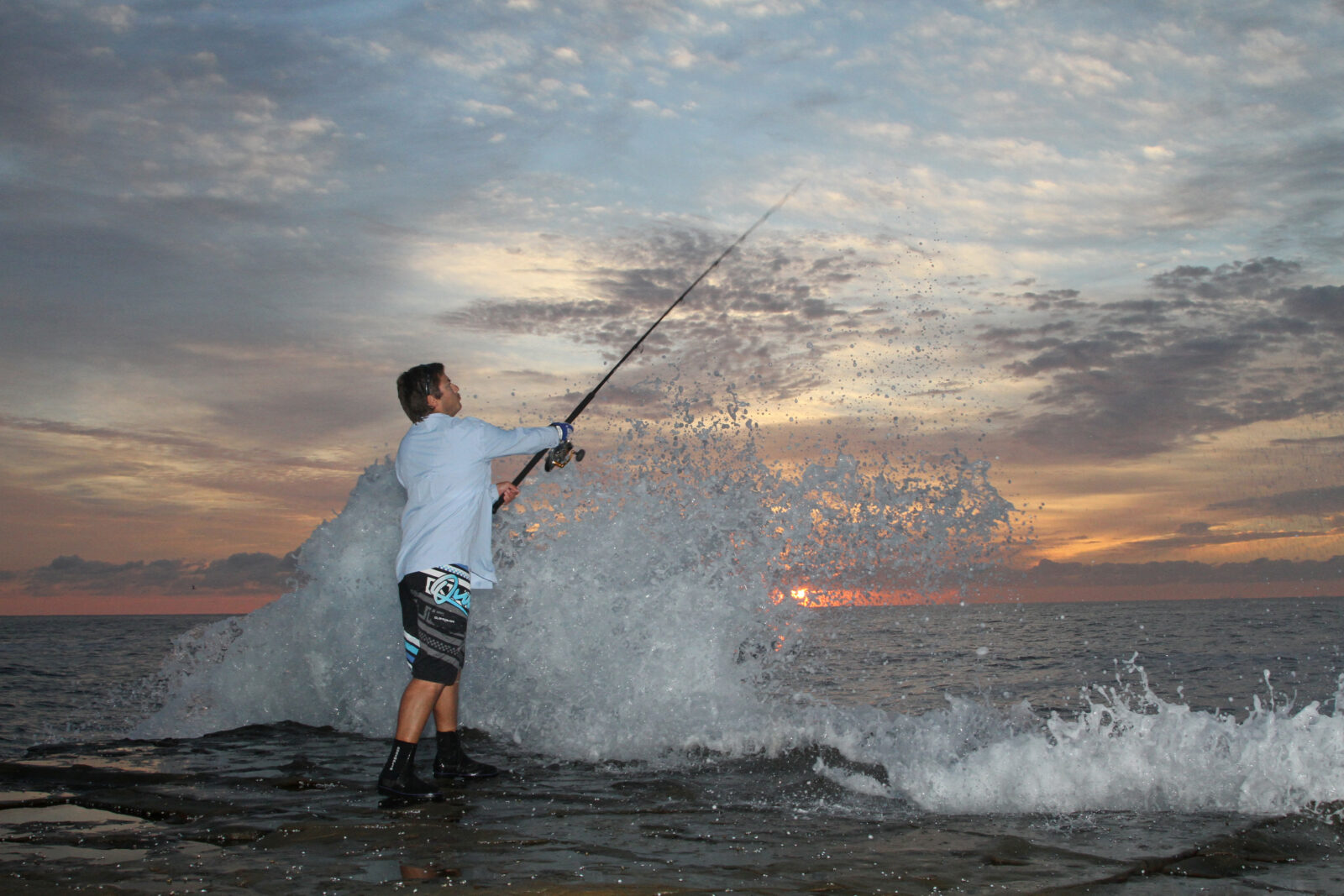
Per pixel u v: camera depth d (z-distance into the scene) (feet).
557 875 6.66
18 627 153.58
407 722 9.77
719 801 9.29
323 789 10.07
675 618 14.20
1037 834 7.97
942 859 7.13
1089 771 9.41
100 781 10.65
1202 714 10.35
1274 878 6.70
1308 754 9.41
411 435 10.87
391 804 9.25
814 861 7.08
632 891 6.27
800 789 9.80
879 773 10.48
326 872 6.80
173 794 9.87
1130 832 8.01
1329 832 7.98
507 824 8.36
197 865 7.02
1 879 6.64
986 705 14.65
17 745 14.60
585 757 11.82
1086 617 96.99
